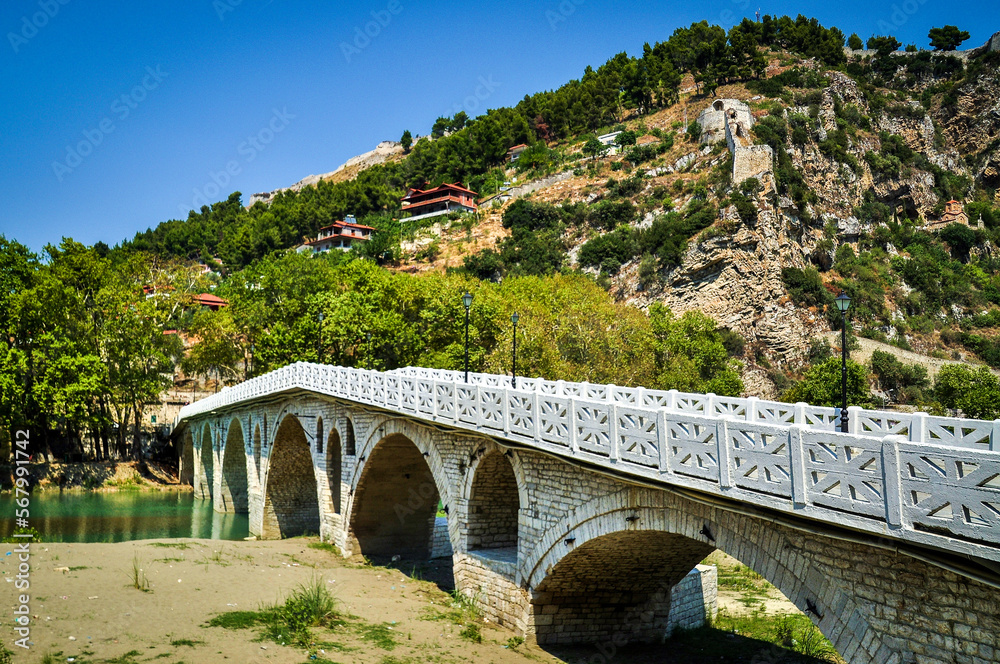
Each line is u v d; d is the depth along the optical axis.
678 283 102.94
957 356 98.56
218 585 23.47
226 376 82.12
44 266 64.94
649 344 63.31
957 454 8.85
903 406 83.06
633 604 20.84
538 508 19.42
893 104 150.25
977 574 9.11
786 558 12.08
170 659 16.17
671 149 142.75
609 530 16.38
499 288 78.88
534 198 142.12
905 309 106.75
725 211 102.75
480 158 171.75
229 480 54.22
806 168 119.94
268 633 18.80
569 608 20.11
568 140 175.75
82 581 22.00
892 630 10.42
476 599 22.38
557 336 59.34
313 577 26.78
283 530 42.41
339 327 59.69
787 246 103.56
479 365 58.56
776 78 150.88
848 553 11.12
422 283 68.56
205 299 102.00
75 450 68.50
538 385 27.97
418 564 31.58
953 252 124.88
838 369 67.81
